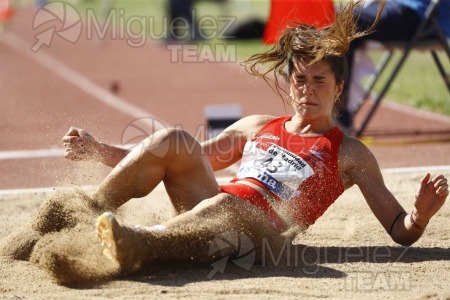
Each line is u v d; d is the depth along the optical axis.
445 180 12.30
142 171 12.26
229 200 12.12
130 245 10.91
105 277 11.37
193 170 12.47
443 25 25.22
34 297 10.55
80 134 13.27
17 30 70.00
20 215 16.80
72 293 10.79
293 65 13.13
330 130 13.14
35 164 23.05
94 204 12.52
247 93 38.22
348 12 13.34
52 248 11.13
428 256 13.20
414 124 29.84
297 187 12.65
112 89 40.47
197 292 10.72
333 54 12.93
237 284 11.18
